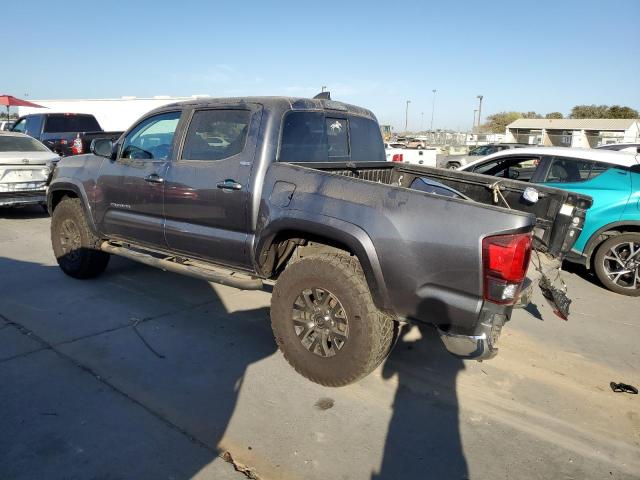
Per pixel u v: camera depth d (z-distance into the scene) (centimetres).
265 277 400
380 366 392
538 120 5712
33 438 289
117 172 483
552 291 359
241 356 400
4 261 650
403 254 308
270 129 381
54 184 557
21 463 268
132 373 368
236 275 423
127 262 646
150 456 277
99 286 554
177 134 436
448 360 406
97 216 512
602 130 4981
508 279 283
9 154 905
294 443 294
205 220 412
